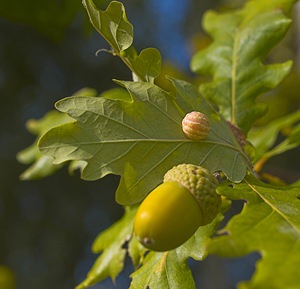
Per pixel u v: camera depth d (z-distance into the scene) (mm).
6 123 1236
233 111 382
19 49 1240
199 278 1168
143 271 325
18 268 1238
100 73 1297
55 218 1281
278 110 718
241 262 1259
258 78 385
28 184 1264
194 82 699
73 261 1301
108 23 308
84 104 303
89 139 300
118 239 370
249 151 330
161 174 303
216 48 400
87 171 298
